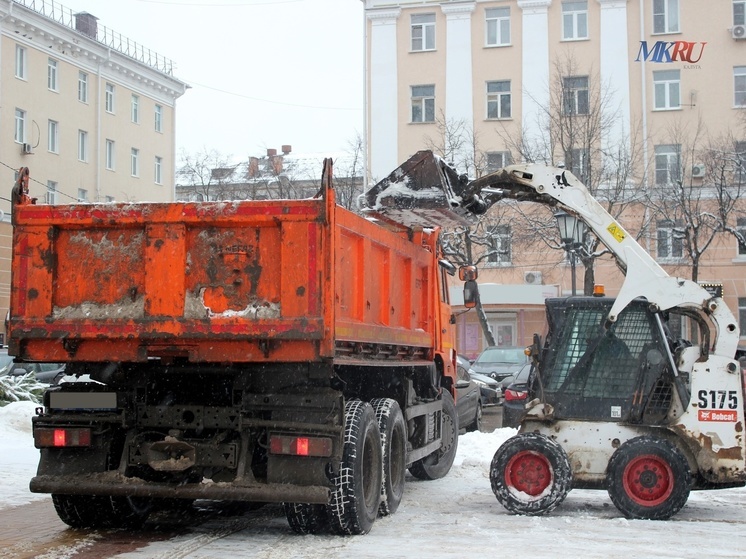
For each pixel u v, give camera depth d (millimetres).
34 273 7617
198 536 7883
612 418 9062
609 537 7812
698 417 8875
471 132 41062
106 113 46969
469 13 41656
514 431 15852
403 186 9969
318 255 7168
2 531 8172
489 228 35625
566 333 9328
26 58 41250
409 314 10008
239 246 7312
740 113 39125
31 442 15102
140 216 7414
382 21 42406
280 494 7254
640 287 9188
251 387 7484
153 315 7348
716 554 7137
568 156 34344
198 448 7512
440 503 9922
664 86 39812
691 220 33406
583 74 40281
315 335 7105
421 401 10828
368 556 6965
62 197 43438
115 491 7457
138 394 7719
